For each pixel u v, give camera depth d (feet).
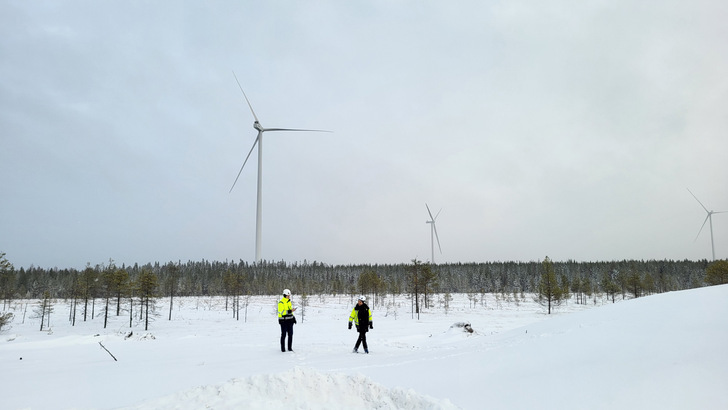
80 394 25.75
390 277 449.06
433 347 53.52
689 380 17.16
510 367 25.27
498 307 240.94
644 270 429.79
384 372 28.58
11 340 121.49
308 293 383.45
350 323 46.88
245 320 189.78
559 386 19.44
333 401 18.38
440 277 439.63
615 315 33.73
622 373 19.47
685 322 26.50
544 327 40.86
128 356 49.29
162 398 18.80
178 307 260.42
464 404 18.88
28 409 21.90
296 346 57.06
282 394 18.40
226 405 17.34
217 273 465.06
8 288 233.96
